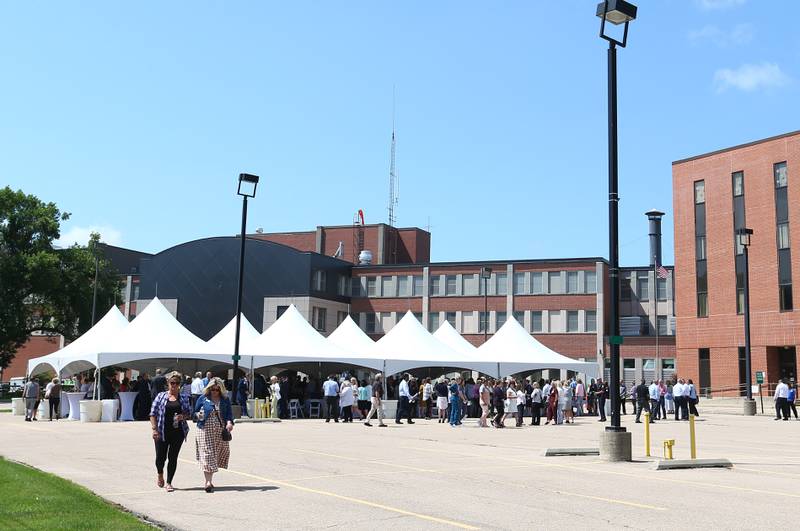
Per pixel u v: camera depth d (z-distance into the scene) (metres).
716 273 58.12
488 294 72.94
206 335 70.75
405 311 75.19
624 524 9.77
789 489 13.03
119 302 84.88
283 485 13.21
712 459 16.64
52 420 32.91
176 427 12.63
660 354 66.56
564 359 42.50
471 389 39.06
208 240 72.19
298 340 39.00
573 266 70.44
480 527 9.56
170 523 9.76
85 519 9.30
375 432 27.25
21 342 66.12
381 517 10.23
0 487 11.81
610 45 18.55
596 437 25.45
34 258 62.28
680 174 61.25
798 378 52.34
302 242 90.19
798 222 53.41
